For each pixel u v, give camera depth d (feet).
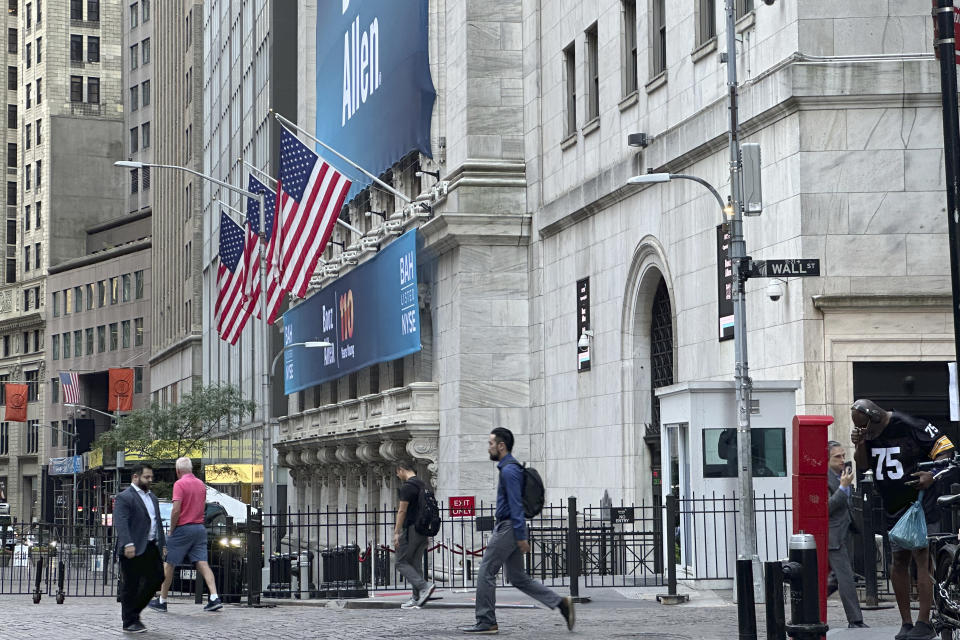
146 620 65.21
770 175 82.53
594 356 112.47
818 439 47.73
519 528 52.75
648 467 105.19
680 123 95.25
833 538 51.67
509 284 127.34
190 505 70.03
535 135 126.11
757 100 82.89
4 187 451.53
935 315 77.82
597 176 110.52
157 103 380.37
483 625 53.31
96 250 426.51
